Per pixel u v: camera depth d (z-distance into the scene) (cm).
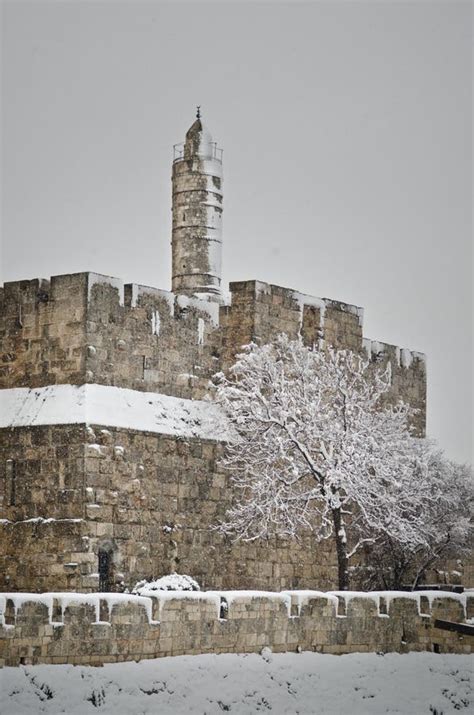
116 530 6881
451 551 8562
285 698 5988
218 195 8781
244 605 6144
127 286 7131
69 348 6931
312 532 7806
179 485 7188
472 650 6900
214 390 7531
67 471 6806
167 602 5831
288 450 7612
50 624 5459
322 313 8025
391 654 6744
